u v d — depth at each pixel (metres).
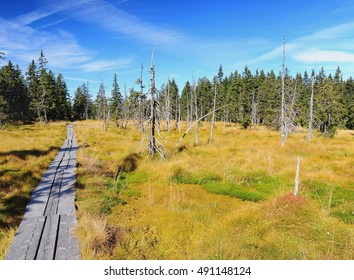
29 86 64.81
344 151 24.20
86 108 86.56
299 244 7.20
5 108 47.97
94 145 26.88
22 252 6.93
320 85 51.03
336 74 79.56
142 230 9.05
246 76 70.94
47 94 62.72
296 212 8.73
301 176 15.11
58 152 23.05
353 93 79.12
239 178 15.52
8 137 30.61
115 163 18.81
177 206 11.22
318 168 17.14
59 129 47.41
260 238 7.72
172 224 9.30
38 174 15.12
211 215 10.24
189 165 17.83
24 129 45.25
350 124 68.12
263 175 15.98
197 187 14.55
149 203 11.66
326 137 40.66
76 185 13.58
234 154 22.42
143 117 21.03
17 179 13.68
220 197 12.84
